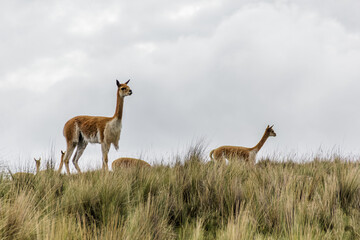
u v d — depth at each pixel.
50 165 16.17
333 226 9.78
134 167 15.30
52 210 10.00
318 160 19.45
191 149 16.50
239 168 15.59
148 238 8.34
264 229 9.94
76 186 12.12
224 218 10.71
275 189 11.51
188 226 10.31
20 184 12.51
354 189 12.23
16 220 8.73
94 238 8.10
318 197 11.50
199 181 12.81
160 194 11.60
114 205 10.83
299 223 9.58
